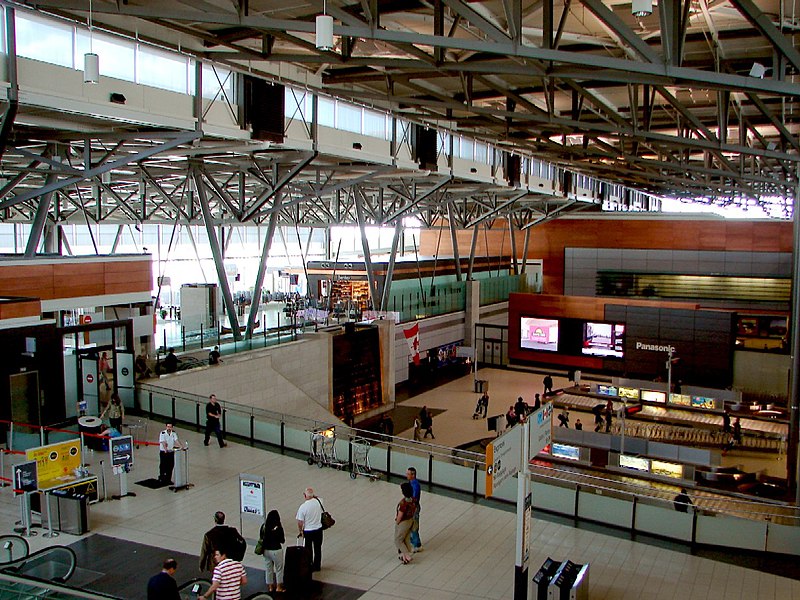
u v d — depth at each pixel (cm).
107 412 1922
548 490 1506
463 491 1620
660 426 3478
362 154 2972
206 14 1312
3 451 1563
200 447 1909
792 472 2533
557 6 1855
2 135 1664
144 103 1966
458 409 4044
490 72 1543
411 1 1752
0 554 1129
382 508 1499
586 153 3003
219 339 3152
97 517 1405
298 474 1708
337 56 1647
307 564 1143
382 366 4006
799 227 2728
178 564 1199
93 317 2577
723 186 3953
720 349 4409
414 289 4881
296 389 3084
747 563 1276
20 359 1897
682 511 1400
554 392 4144
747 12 973
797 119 3272
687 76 1070
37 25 1681
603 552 1310
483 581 1180
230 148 2469
